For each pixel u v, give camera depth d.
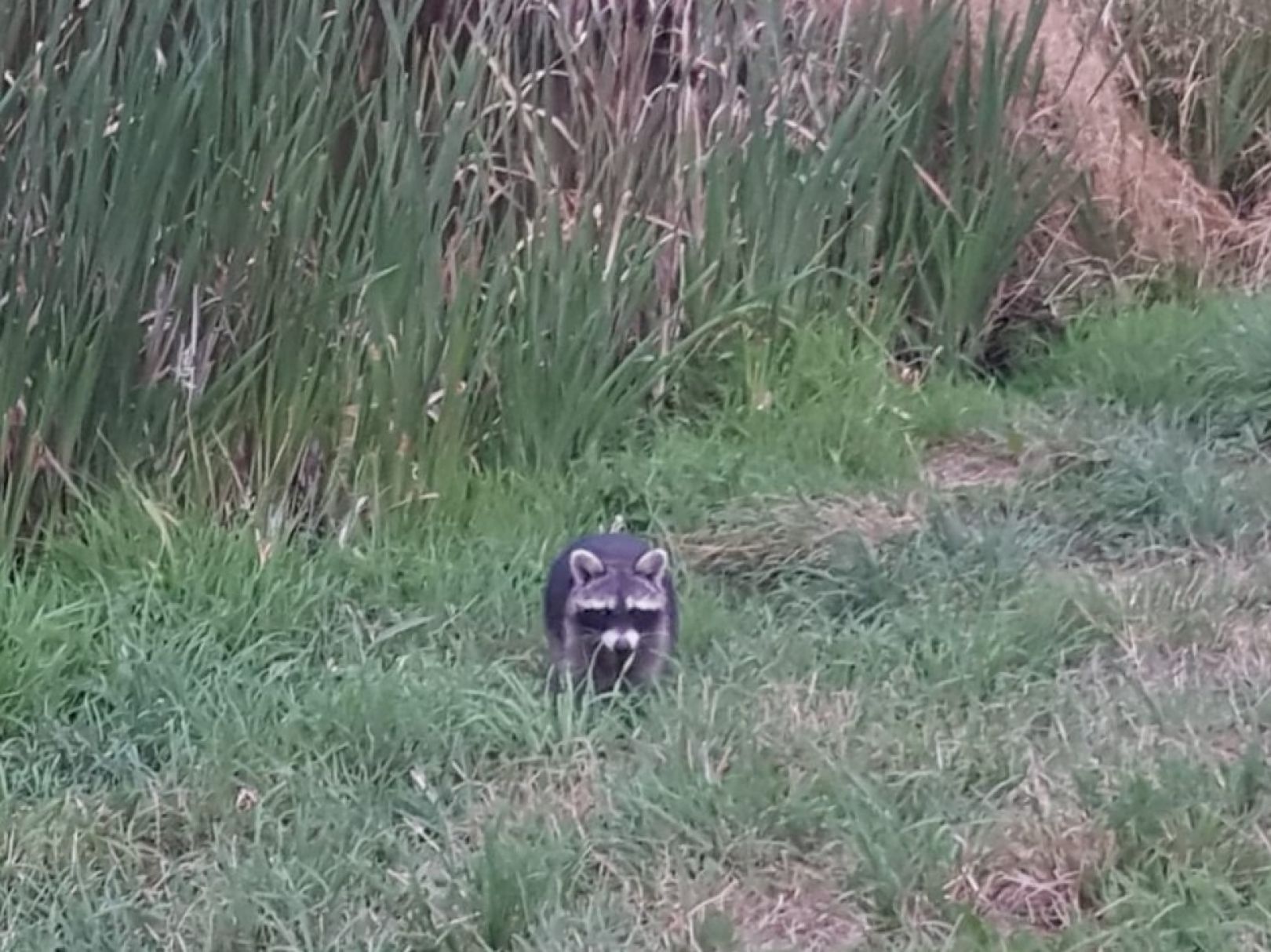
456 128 5.52
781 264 6.49
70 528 5.16
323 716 4.22
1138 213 7.67
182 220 5.20
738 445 6.10
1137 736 4.04
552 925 3.43
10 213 4.99
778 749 4.05
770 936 3.47
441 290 5.61
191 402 5.27
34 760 4.16
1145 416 6.32
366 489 5.42
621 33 6.22
